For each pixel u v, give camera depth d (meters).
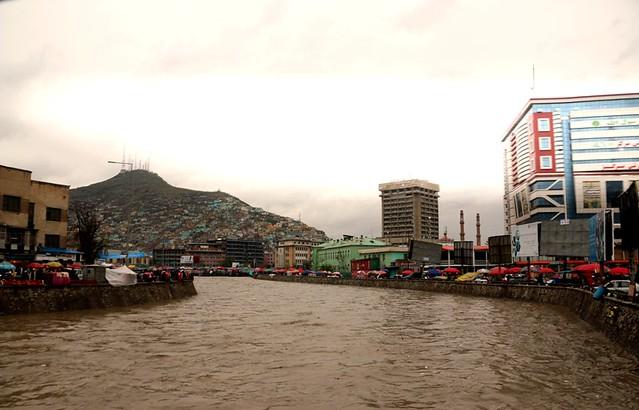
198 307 51.91
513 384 18.22
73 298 43.69
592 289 42.25
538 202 163.88
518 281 71.12
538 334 30.62
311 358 23.22
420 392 17.27
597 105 161.88
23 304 39.34
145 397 16.52
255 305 55.38
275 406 15.64
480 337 29.66
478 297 68.00
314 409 15.36
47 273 45.00
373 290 93.75
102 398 16.34
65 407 15.37
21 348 24.81
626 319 26.02
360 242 190.25
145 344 26.69
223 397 16.61
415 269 118.56
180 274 74.50
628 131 159.25
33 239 63.19
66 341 27.03
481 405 15.67
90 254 83.38
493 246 74.44
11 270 49.06
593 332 31.30
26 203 60.97
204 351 24.88
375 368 21.08
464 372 20.22
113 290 49.03
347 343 27.59
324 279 133.88
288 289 100.19
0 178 58.12
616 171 158.50
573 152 162.12
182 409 15.27
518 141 181.25
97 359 22.45
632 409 15.13
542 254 56.94
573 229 56.28
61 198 67.31
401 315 43.16
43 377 19.00
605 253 40.41
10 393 16.80
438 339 29.03
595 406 15.45
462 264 94.31
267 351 25.00
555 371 20.25
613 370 20.36
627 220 29.94
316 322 37.81
